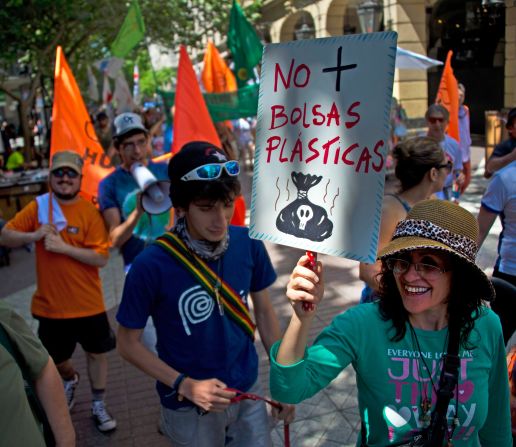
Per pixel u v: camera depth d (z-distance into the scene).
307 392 1.77
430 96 19.14
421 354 1.79
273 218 1.84
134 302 2.29
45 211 3.67
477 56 17.44
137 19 7.05
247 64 8.55
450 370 1.75
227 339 2.36
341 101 1.69
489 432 1.97
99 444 3.76
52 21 13.88
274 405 2.34
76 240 3.64
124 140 3.78
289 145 1.80
